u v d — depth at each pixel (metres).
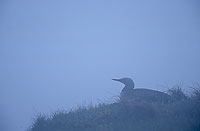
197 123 22.92
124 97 31.78
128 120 26.55
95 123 28.25
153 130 22.75
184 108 26.92
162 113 27.33
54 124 30.53
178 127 22.52
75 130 27.52
